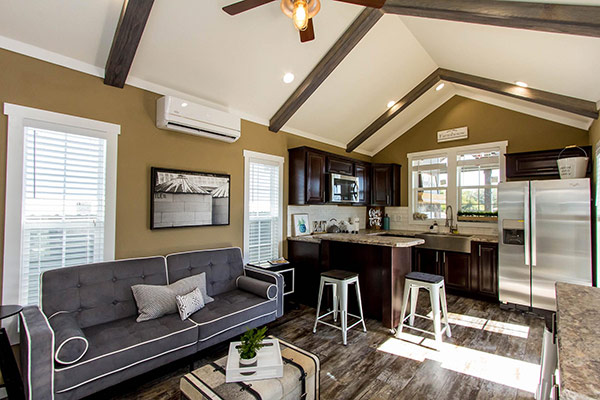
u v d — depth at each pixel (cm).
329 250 397
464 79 438
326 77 371
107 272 259
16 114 231
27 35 232
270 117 429
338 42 339
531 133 469
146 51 275
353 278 320
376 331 331
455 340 311
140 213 298
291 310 399
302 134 491
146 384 234
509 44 304
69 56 255
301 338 313
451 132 549
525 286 390
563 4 220
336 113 475
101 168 275
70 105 257
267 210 432
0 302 224
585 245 353
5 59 228
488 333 329
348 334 323
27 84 237
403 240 341
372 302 362
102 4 229
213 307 283
